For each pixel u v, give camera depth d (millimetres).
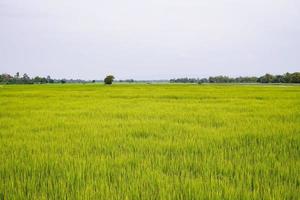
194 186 4094
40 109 16203
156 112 14039
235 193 3846
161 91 39344
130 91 39844
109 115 13188
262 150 6316
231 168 4930
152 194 3910
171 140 7344
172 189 4059
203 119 11453
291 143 6930
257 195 3820
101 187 4059
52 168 5129
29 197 3922
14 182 4473
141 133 8555
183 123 10742
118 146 6941
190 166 5188
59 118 12172
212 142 7000
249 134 7980
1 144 7168
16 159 5695
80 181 4430
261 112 13617
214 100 22703
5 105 18734
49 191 4094
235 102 20438
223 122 10625
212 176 4562
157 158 5598
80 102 21203
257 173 4754
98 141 7355
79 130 9078
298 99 23109
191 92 35844
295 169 4809
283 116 12219
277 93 32625
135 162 5434
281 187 4062
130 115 13070
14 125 10352
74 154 6207
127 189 4035
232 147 6543
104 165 5109
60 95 31078
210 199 3752
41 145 6949
